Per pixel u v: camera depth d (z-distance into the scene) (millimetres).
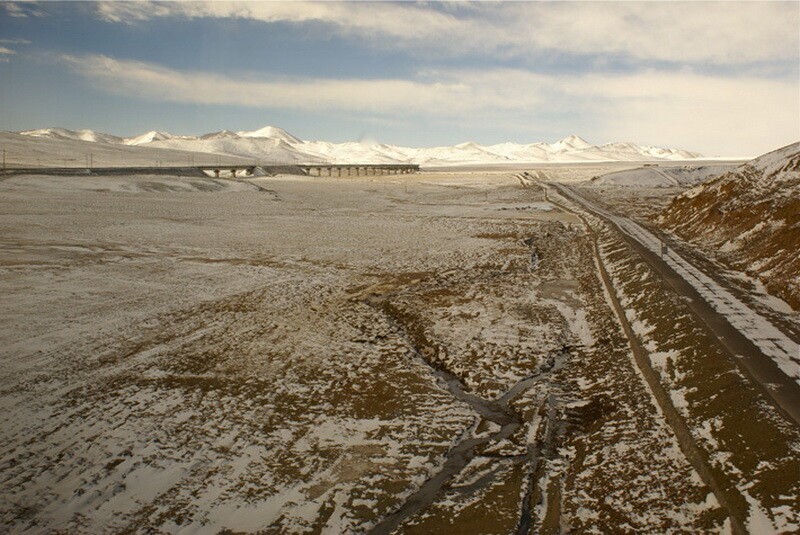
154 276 23969
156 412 11781
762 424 9398
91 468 9703
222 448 10430
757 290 18672
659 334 15234
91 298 20281
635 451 10070
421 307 20078
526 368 14625
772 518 7430
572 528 8266
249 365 14438
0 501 8750
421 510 8750
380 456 10297
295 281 23797
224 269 25797
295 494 9086
